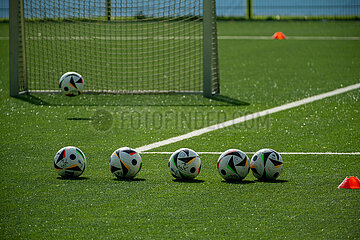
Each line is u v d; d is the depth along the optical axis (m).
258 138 14.87
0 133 15.41
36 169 11.70
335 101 20.25
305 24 53.69
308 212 8.84
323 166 11.88
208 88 21.83
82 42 35.53
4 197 9.72
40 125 16.56
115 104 20.45
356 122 16.67
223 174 10.68
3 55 34.38
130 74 27.70
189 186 10.35
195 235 7.93
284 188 10.19
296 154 13.05
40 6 24.27
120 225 8.33
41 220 8.57
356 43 39.34
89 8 24.73
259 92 22.67
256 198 9.59
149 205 9.23
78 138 14.89
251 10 58.28
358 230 8.06
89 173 11.40
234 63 31.66
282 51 36.34
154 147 13.91
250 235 7.92
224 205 9.21
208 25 21.30
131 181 10.73
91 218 8.62
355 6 57.38
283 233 7.99
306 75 26.95
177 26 42.25
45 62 29.98
